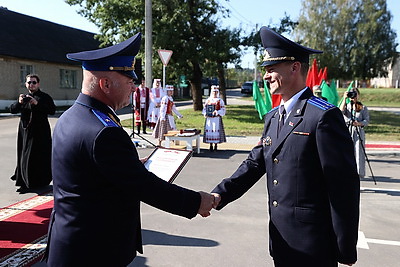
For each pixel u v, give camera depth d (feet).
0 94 68.69
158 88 37.70
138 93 37.70
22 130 18.11
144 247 12.18
